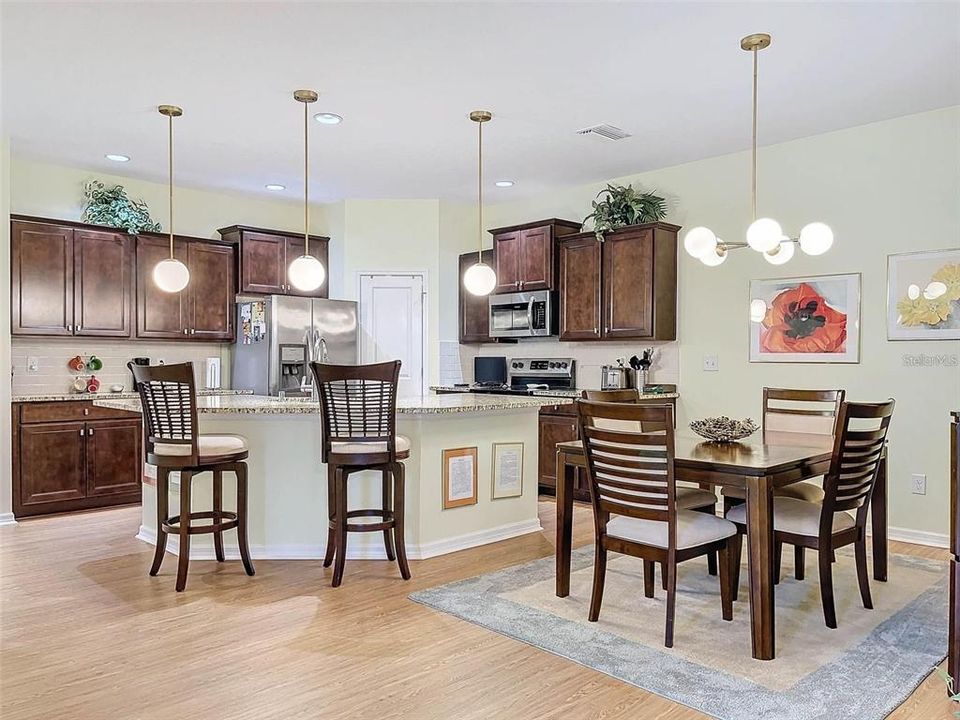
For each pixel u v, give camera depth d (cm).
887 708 235
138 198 610
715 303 538
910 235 443
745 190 522
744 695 244
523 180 611
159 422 368
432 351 689
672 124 461
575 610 324
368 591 351
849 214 469
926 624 306
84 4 303
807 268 489
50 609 326
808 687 249
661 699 241
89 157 538
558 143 502
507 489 456
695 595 344
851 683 252
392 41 339
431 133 479
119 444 555
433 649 282
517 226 641
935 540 434
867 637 293
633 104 423
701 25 322
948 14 311
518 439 462
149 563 399
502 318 657
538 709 235
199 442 372
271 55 355
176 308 605
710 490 375
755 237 338
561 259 612
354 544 409
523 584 362
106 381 588
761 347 512
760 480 272
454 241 706
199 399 454
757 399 514
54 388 562
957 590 193
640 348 589
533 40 338
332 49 348
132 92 404
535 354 679
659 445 285
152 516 445
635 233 556
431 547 414
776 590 350
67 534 465
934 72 374
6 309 495
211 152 524
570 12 311
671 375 564
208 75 380
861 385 464
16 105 425
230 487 408
